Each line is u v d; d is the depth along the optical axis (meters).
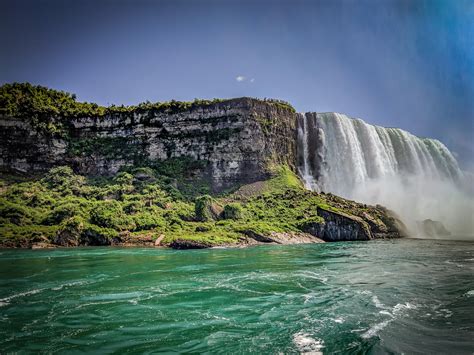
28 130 102.12
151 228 70.12
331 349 15.13
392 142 110.50
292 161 105.25
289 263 37.72
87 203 79.50
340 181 101.44
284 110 106.69
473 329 17.23
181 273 32.28
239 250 51.44
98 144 104.44
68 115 106.06
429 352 14.66
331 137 105.81
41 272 33.59
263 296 23.80
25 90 110.31
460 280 28.05
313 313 20.02
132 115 104.94
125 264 38.44
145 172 93.75
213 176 97.19
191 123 102.06
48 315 20.12
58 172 97.00
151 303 22.33
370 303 21.83
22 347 15.87
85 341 16.47
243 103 100.06
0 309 21.31
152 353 15.16
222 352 15.12
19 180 97.62
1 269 35.53
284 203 82.75
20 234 65.75
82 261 41.28
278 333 17.09
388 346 15.30
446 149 116.31
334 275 30.67
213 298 23.38
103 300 23.12
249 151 97.69
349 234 67.31
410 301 22.17
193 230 68.00
